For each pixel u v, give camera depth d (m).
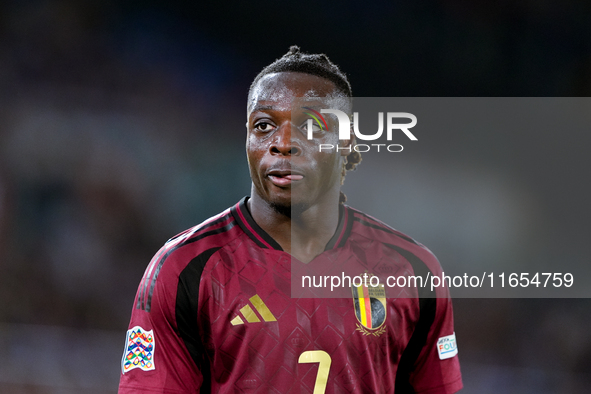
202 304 6.31
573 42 39.19
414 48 41.38
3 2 39.75
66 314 32.06
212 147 40.44
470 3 40.34
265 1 41.28
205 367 6.49
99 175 38.50
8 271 34.41
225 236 6.75
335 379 6.35
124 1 40.62
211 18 41.28
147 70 40.81
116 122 39.94
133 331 6.55
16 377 22.88
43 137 38.91
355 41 41.81
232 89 41.31
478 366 25.27
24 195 37.25
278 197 6.59
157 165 39.50
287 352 6.29
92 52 40.50
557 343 26.94
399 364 7.24
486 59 40.62
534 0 39.38
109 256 36.41
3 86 39.66
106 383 22.92
